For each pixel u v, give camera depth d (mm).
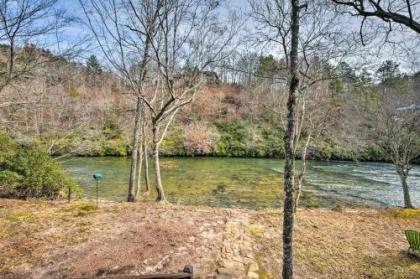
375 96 12555
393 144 11727
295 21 3729
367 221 7613
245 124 34688
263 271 4828
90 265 4703
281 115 9766
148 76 10750
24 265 4672
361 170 22609
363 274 4816
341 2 4617
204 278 4508
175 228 6484
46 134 12805
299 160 26938
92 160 24578
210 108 35219
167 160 27016
